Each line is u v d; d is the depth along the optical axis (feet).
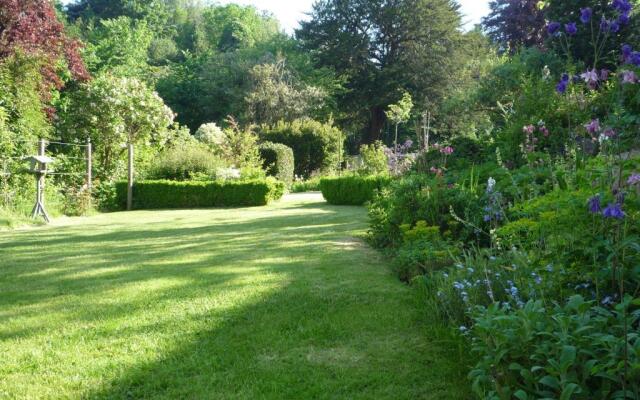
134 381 8.41
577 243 8.49
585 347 6.12
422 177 19.72
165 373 8.70
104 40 107.45
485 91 53.11
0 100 37.50
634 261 7.80
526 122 22.35
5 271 16.28
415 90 105.70
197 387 8.21
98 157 50.34
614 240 7.93
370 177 44.16
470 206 16.81
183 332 10.54
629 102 11.47
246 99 92.48
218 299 12.77
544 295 8.55
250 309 12.00
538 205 9.67
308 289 13.67
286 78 101.09
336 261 17.44
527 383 6.31
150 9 149.38
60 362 9.11
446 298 10.84
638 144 10.39
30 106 40.22
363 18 109.60
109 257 18.67
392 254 17.79
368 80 109.09
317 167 81.05
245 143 58.85
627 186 8.30
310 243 21.48
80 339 10.20
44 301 12.81
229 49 143.43
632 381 5.64
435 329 10.19
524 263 9.80
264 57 106.42
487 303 9.86
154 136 55.88
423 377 8.57
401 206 18.52
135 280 14.88
